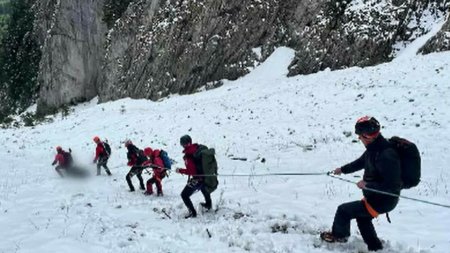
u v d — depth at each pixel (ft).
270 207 34.78
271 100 90.58
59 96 178.19
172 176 52.37
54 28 180.45
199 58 128.57
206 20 129.59
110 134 89.45
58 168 55.11
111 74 154.30
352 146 55.83
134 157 45.88
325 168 48.14
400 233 27.17
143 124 92.27
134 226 30.55
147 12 146.51
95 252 24.95
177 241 26.71
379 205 21.52
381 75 87.97
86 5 173.78
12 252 25.29
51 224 31.12
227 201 37.40
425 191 36.68
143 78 139.44
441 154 48.01
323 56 110.01
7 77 211.41
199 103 104.83
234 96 103.65
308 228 28.30
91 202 39.63
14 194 43.16
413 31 104.17
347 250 23.39
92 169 61.72
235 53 126.21
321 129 65.98
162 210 34.86
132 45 147.23
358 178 43.01
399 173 20.45
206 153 32.86
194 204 37.04
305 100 84.48
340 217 23.11
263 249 24.36
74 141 88.99
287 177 45.65
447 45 92.58
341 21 110.52
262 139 66.90
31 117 152.56
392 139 21.47
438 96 68.74
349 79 91.86
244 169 51.44
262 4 126.21
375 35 104.78
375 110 69.31
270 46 124.77
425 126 58.23
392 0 108.06
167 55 134.31
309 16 119.34
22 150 84.69
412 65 88.89
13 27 219.00
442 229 27.63
